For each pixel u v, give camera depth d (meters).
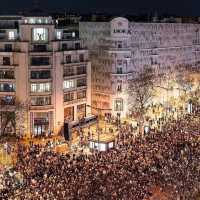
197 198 103.69
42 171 114.44
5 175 113.31
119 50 190.12
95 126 173.75
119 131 159.25
